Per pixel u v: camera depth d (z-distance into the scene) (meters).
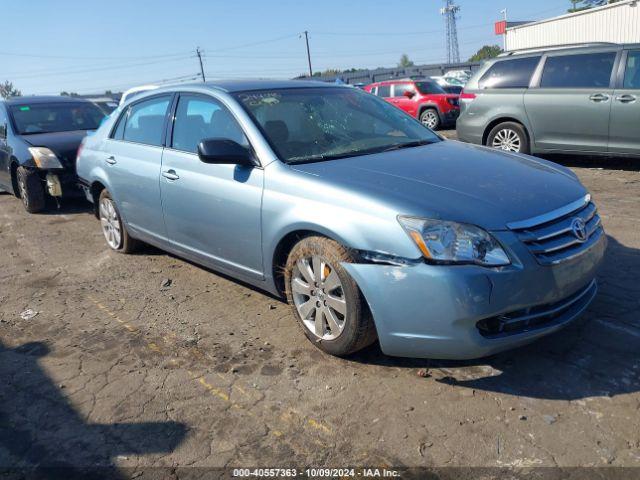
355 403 2.95
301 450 2.63
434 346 2.88
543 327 2.95
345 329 3.18
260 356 3.49
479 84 9.16
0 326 4.18
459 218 2.83
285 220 3.37
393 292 2.89
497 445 2.57
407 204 2.93
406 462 2.51
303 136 3.87
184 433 2.81
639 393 2.87
